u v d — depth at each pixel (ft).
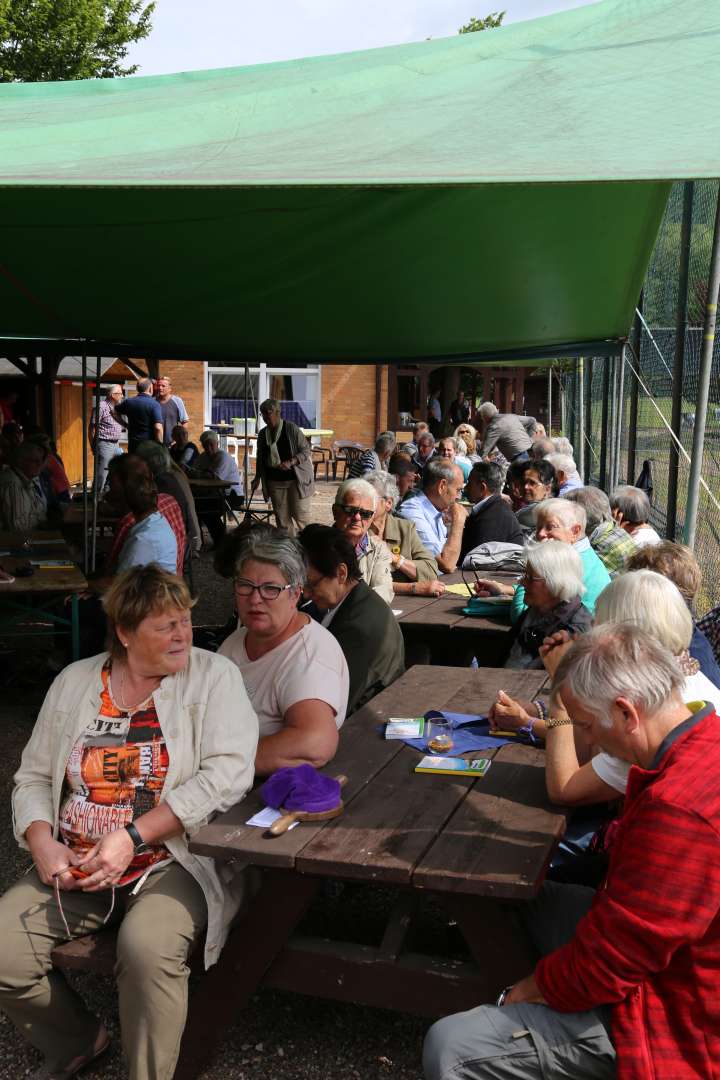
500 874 6.31
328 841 6.86
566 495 17.40
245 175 7.80
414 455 41.29
